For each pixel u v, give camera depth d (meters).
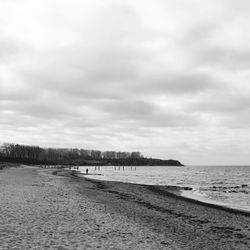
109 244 12.46
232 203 35.28
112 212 21.20
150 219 20.16
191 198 38.59
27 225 14.56
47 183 44.94
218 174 140.00
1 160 168.38
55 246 11.53
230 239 16.25
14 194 26.70
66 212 19.08
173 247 13.02
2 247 10.85
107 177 90.00
